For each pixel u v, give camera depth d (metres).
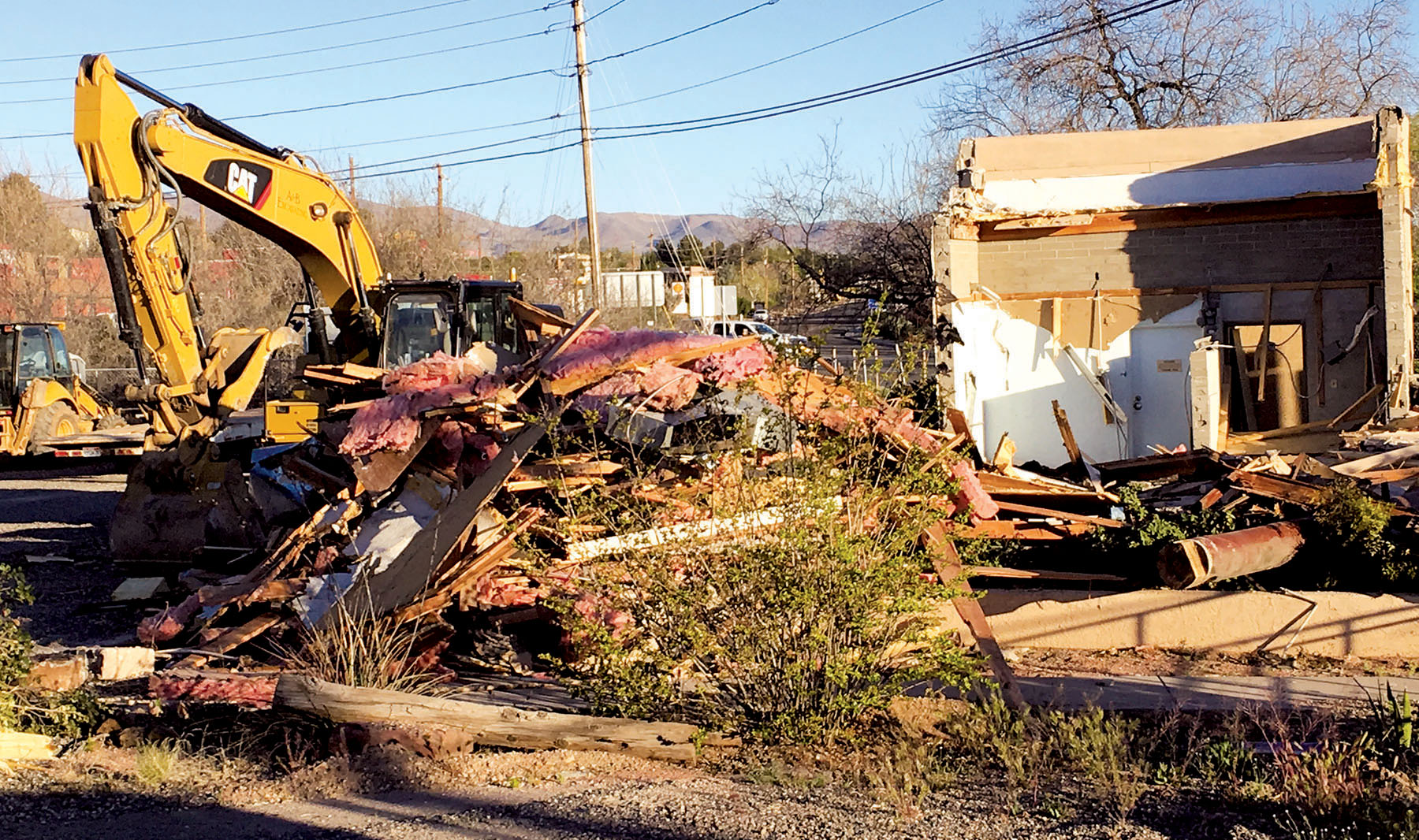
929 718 6.82
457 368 10.67
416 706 6.48
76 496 18.91
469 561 8.09
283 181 14.06
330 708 6.41
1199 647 8.70
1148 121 31.91
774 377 7.22
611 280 42.16
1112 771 5.82
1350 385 15.52
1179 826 5.34
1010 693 7.11
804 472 6.65
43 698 7.06
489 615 8.29
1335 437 14.56
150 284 12.88
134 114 12.66
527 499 8.85
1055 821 5.44
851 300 26.83
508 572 8.47
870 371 7.16
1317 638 8.50
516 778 6.19
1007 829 5.36
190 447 11.91
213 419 13.85
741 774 6.25
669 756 6.43
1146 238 16.22
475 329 14.60
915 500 7.05
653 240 41.91
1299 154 15.85
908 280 25.41
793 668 6.52
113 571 12.61
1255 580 9.07
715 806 5.71
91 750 6.70
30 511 17.27
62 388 22.77
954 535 7.55
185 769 6.38
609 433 8.75
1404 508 8.84
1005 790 5.86
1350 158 15.64
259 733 6.82
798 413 7.03
